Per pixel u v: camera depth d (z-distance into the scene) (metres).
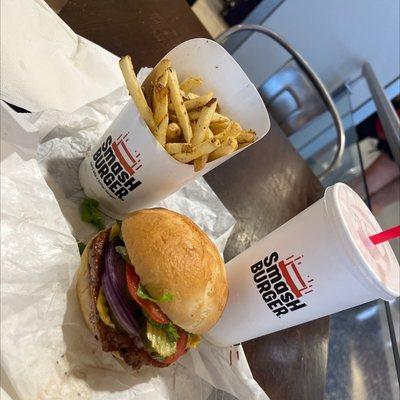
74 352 0.28
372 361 0.58
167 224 0.29
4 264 0.27
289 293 0.30
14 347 0.25
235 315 0.33
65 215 0.32
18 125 0.29
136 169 0.30
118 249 0.29
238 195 0.49
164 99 0.27
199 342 0.34
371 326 0.61
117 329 0.28
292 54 0.75
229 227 0.43
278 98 0.84
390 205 0.80
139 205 0.33
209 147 0.27
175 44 0.48
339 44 0.94
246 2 0.96
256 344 0.41
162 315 0.28
